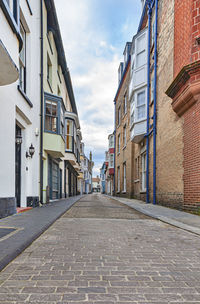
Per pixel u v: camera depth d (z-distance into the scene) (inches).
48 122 441.4
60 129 459.5
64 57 624.4
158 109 432.1
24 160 326.6
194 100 272.4
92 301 77.4
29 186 345.1
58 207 349.7
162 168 401.4
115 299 79.0
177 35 320.2
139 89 525.7
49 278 95.0
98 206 410.3
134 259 120.8
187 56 281.9
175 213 286.2
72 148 732.0
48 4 450.9
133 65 560.4
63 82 735.7
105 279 95.2
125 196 757.9
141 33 528.4
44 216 241.8
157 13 453.7
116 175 975.6
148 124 486.6
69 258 120.1
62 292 83.2
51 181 517.0
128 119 712.4
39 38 407.5
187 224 211.5
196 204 269.9
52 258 119.6
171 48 363.6
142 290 86.0
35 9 379.9
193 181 277.6
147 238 166.2
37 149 381.7
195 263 116.3
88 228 198.1
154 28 480.7
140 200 566.9
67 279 94.3
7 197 237.3
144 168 564.7
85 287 87.5
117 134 960.3
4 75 197.8
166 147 382.0
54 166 574.2
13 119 255.6
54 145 442.6
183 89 283.7
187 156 296.2
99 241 155.4
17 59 241.8
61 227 200.7
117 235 174.1
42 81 408.2
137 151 619.5
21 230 168.6
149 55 496.4
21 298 78.4
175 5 330.0
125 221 237.8
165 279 96.0
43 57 437.4
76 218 255.0
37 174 377.1
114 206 413.7
